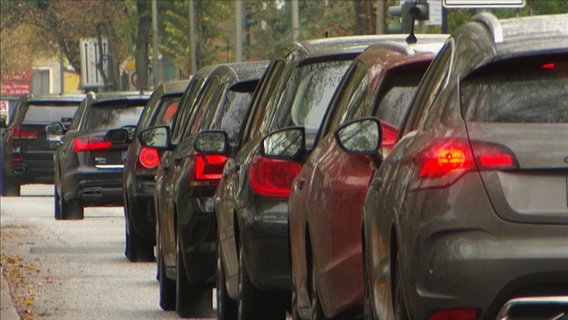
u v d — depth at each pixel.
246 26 161.38
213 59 166.75
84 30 196.38
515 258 15.89
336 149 21.64
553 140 16.06
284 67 27.48
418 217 16.34
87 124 61.81
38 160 87.62
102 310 34.44
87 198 61.53
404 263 16.64
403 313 16.83
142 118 47.41
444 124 16.58
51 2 197.25
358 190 20.56
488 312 15.97
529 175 16.05
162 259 34.88
